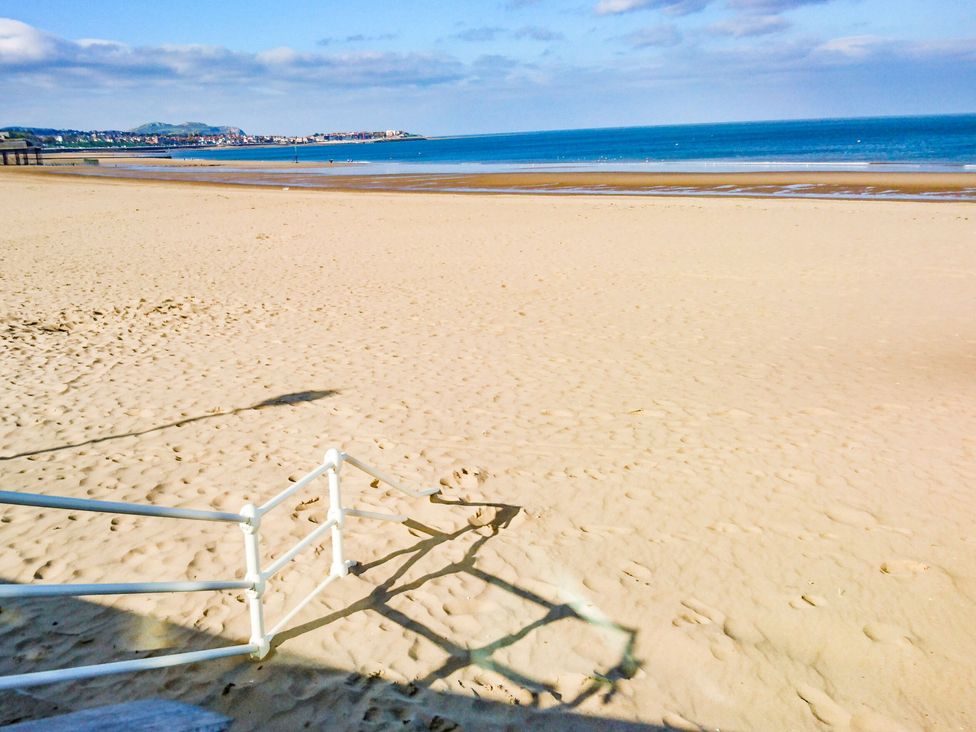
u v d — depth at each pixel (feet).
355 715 10.65
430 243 63.21
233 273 51.57
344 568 14.46
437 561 15.06
